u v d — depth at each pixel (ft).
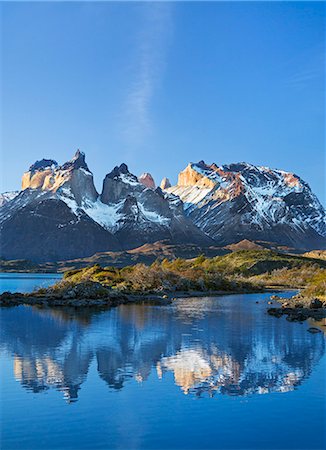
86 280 263.29
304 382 77.87
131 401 67.92
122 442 54.54
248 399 69.15
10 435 56.39
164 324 149.07
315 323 153.89
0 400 68.23
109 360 93.45
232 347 107.76
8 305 212.64
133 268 370.73
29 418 61.41
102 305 219.00
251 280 474.90
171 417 62.18
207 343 113.09
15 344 110.22
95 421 60.54
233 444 54.34
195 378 80.02
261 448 53.47
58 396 70.23
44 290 263.49
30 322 152.35
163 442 54.85
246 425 59.57
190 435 56.75
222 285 364.99
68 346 107.86
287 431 57.93
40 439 55.36
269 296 305.32
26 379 79.15
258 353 100.78
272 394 71.41
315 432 57.57
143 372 83.71
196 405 66.54
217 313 187.21
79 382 77.46
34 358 94.73
